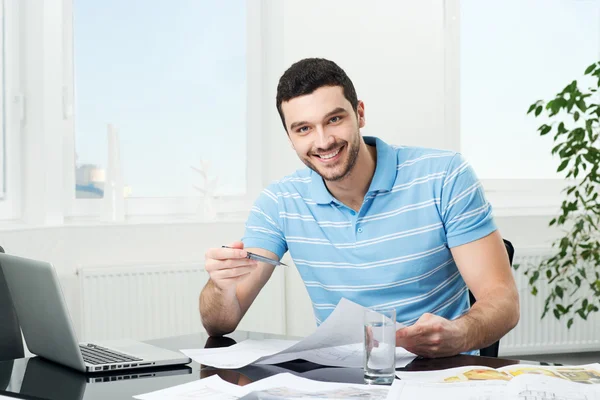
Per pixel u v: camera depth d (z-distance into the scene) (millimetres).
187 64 3508
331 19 3547
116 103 3381
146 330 3182
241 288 1837
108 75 3359
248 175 3611
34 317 1474
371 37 3596
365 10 3584
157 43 3449
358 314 1372
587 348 3770
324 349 1480
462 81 3857
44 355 1527
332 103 1660
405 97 3658
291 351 1435
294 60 3514
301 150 1710
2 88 3051
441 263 1812
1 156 3051
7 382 1337
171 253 3318
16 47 3084
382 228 1804
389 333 1272
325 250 1854
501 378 1262
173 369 1416
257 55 3596
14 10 3074
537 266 3670
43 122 3113
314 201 1868
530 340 3693
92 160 3336
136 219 3396
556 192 3977
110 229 3203
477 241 1752
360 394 1190
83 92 3311
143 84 3430
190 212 3504
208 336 1783
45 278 1364
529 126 3945
